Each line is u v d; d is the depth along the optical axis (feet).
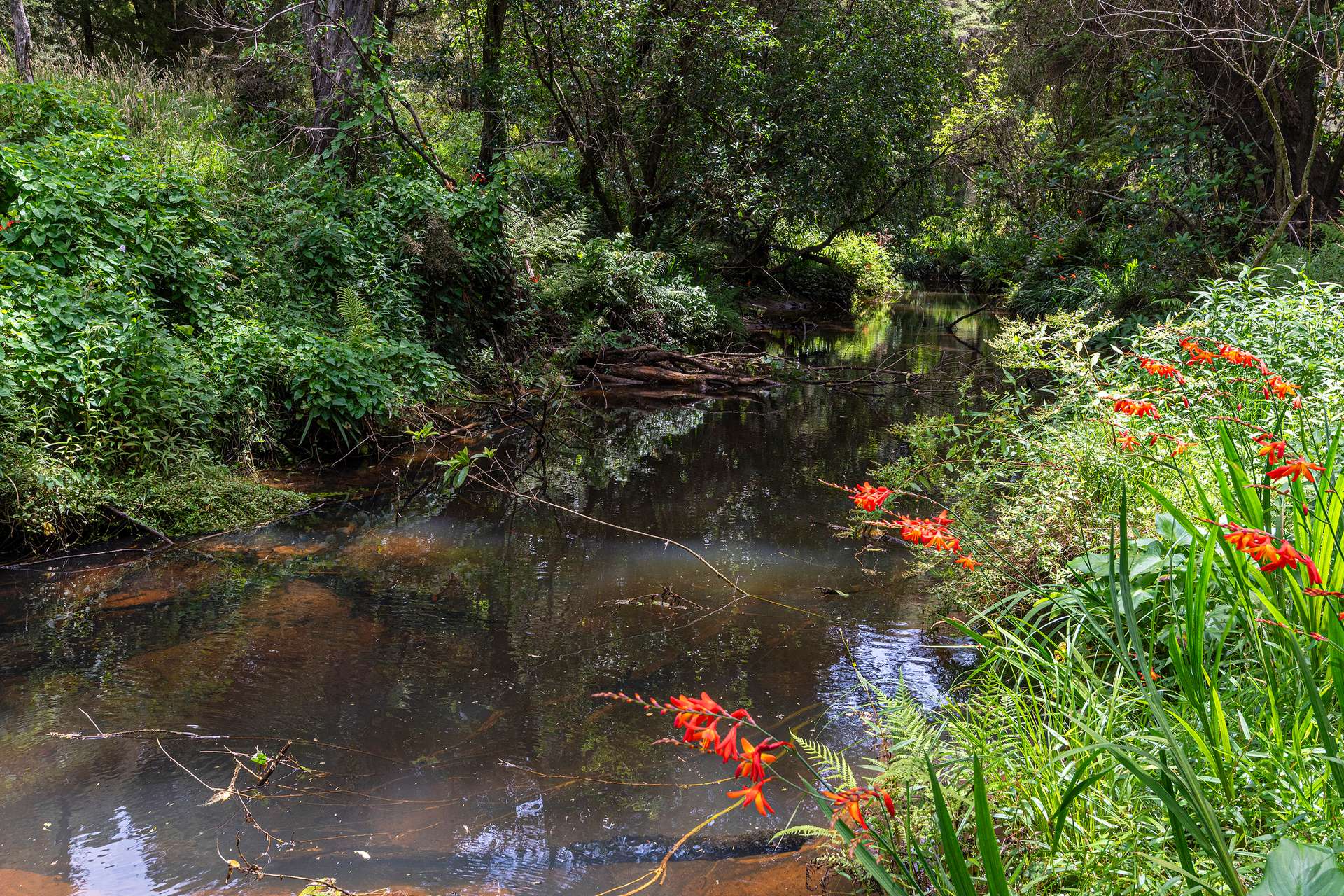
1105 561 11.50
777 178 59.31
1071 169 46.50
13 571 17.38
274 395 25.79
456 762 11.19
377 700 12.71
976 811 5.19
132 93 41.57
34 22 63.00
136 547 18.95
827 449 29.40
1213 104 38.99
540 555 19.11
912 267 102.22
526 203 48.60
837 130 58.90
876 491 9.98
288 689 13.00
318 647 14.39
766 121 57.06
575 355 38.40
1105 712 8.32
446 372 31.89
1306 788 6.66
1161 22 36.35
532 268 41.52
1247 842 6.61
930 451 20.07
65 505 18.39
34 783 10.52
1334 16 33.81
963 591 14.28
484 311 35.91
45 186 23.97
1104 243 48.62
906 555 19.20
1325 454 10.22
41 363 19.99
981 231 93.40
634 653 14.29
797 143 59.00
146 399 21.24
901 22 60.90
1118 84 48.32
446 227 34.58
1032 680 12.03
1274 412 12.79
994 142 72.18
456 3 50.90
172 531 19.81
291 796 10.39
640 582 17.49
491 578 17.66
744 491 24.36
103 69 46.50
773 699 12.69
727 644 14.64
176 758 11.14
